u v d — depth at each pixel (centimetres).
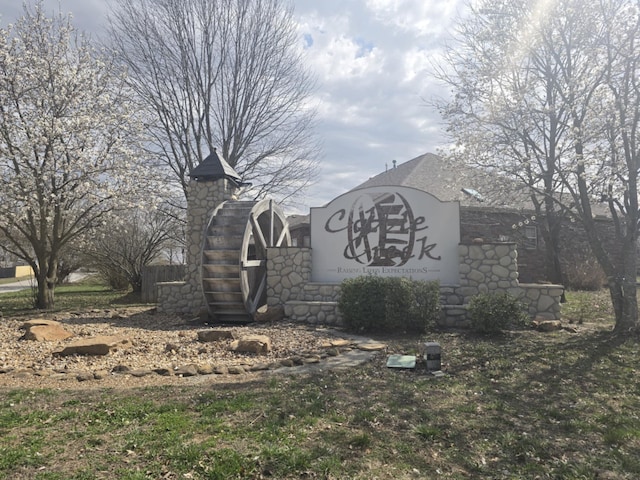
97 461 343
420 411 464
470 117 1054
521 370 624
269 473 328
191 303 1328
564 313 1166
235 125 2022
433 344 637
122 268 2089
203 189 1341
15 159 1394
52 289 1532
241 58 1984
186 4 1872
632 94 830
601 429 424
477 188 1298
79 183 1425
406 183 1988
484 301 881
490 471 343
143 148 1781
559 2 844
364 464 348
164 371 609
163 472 326
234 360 691
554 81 906
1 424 415
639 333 827
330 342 801
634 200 825
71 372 615
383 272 1149
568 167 901
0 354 707
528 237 1925
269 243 1363
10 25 1448
